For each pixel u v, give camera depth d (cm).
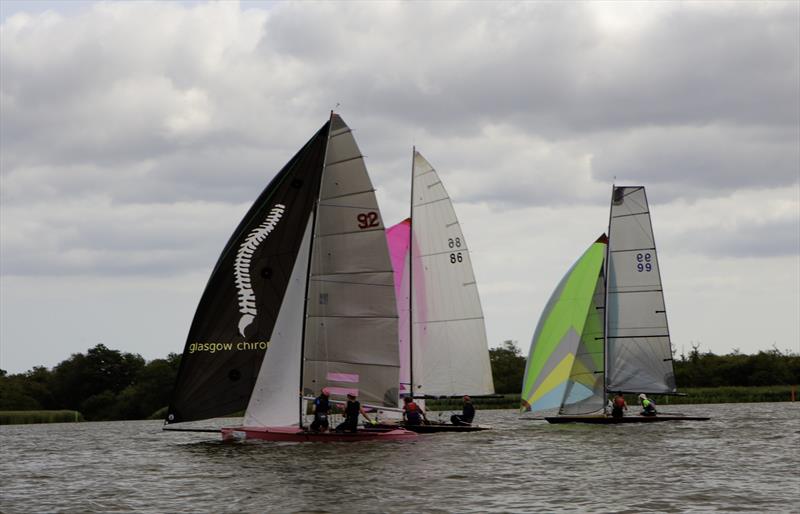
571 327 5488
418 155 5222
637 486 3038
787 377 11944
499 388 11850
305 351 4284
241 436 4256
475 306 5191
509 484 3095
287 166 4316
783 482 3098
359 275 4309
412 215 5225
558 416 5538
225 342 4241
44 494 3130
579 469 3453
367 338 4309
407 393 5197
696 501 2750
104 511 2753
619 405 5609
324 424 4222
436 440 4453
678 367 12425
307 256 4306
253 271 4256
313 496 2898
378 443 4262
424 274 5203
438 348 5175
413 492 2952
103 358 13425
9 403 12775
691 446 4281
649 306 5794
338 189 4312
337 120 4328
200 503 2833
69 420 11588
